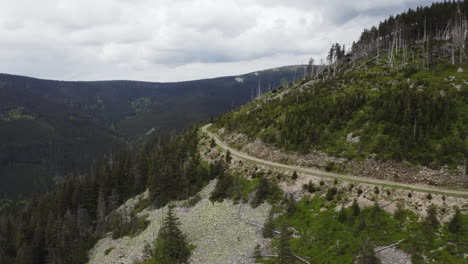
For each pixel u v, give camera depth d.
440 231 42.47
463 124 62.81
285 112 100.50
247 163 81.88
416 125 65.62
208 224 66.62
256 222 59.94
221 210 69.50
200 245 60.81
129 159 137.12
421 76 95.12
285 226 48.75
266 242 53.34
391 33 156.38
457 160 56.09
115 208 99.69
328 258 43.81
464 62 100.12
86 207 100.69
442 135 62.19
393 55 136.38
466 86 78.50
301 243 49.12
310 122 84.75
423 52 124.50
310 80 152.75
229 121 125.94
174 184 87.00
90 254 76.94
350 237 46.47
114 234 80.00
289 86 172.75
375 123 73.94
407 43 143.50
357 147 69.50
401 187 53.66
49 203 116.25
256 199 66.38
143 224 78.00
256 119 109.19
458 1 145.00
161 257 59.97
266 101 141.12
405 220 46.50
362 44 171.88
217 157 94.81
